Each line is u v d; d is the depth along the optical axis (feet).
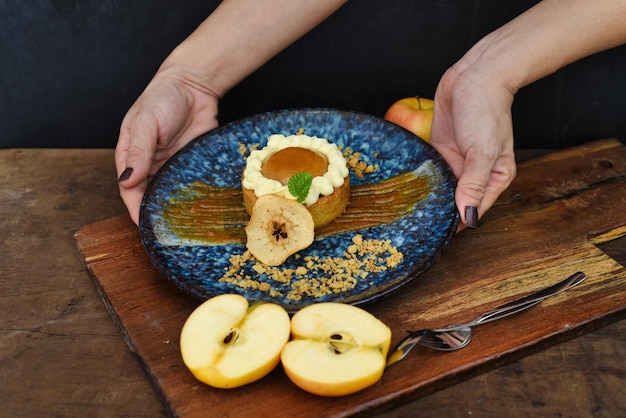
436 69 3.77
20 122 3.87
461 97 2.89
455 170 3.04
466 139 2.82
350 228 2.87
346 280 2.64
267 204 2.80
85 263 2.79
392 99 3.88
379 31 3.66
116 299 2.65
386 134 3.10
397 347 2.41
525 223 2.90
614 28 2.88
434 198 2.86
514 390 2.42
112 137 3.96
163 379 2.40
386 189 2.98
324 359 2.31
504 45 2.91
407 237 2.79
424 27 3.64
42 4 3.53
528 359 2.50
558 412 2.37
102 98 3.83
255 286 2.64
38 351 2.56
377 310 2.59
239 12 3.13
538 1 3.55
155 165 3.18
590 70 3.67
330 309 2.41
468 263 2.74
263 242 2.77
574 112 3.82
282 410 2.32
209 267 2.72
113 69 3.74
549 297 2.60
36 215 3.08
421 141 3.01
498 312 2.53
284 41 3.20
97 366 2.52
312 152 3.00
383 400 2.34
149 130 2.97
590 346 2.53
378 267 2.68
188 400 2.35
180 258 2.74
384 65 3.77
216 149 3.09
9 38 3.61
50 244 2.94
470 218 2.69
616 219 2.91
